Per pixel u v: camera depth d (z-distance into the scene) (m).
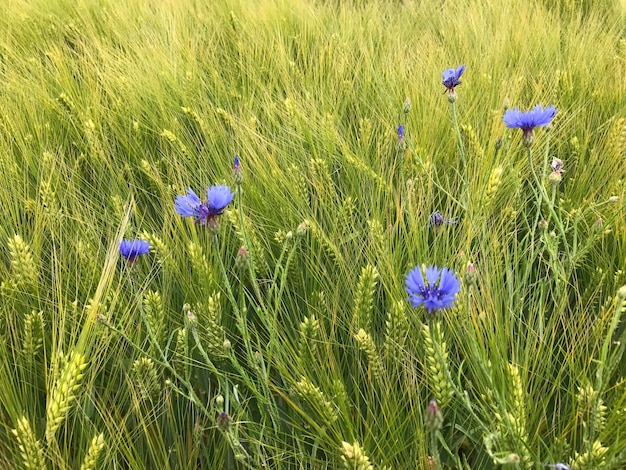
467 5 1.86
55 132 1.09
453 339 0.62
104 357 0.61
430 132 0.99
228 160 0.96
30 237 0.79
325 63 1.40
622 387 0.54
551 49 1.42
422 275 0.43
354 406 0.56
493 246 0.68
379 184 0.82
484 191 0.67
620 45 1.48
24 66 1.36
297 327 0.68
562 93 1.13
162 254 0.70
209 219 0.50
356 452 0.42
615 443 0.44
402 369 0.59
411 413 0.54
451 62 1.32
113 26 1.65
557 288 0.62
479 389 0.55
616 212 0.68
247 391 0.63
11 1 1.86
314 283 0.71
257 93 1.28
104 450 0.55
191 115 1.04
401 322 0.57
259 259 0.71
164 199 0.84
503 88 1.09
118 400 0.62
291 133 1.01
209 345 0.60
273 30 1.65
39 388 0.60
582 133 1.02
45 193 0.78
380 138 0.96
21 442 0.46
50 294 0.69
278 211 0.82
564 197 0.84
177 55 1.39
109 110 1.12
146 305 0.60
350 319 0.67
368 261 0.68
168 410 0.56
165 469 0.52
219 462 0.54
